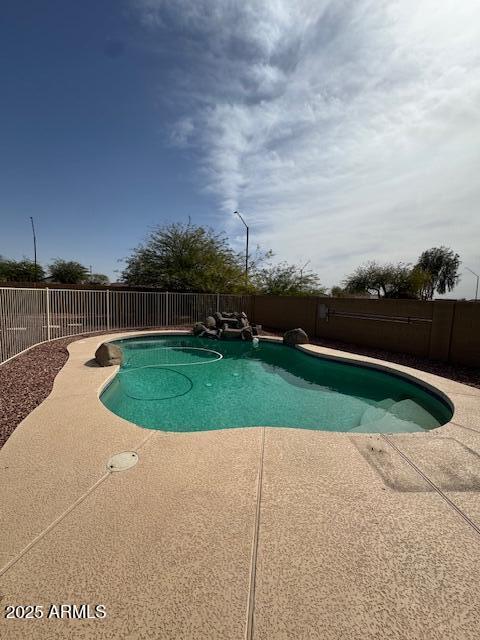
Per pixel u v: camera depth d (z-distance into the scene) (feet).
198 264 55.47
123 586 5.43
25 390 17.06
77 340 33.50
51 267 104.17
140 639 4.60
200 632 4.71
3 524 6.89
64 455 10.13
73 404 14.98
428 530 7.05
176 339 40.52
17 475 8.92
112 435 11.68
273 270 62.13
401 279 98.99
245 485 8.61
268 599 5.26
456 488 8.73
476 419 13.99
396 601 5.30
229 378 25.12
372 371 25.59
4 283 51.31
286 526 7.04
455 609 5.18
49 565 5.82
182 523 7.04
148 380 24.09
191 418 17.38
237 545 6.43
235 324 43.75
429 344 28.55
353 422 17.30
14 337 24.72
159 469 9.35
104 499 7.86
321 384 23.97
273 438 11.62
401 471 9.54
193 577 5.64
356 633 4.75
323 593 5.40
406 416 18.12
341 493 8.36
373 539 6.72
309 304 43.24
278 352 34.47
